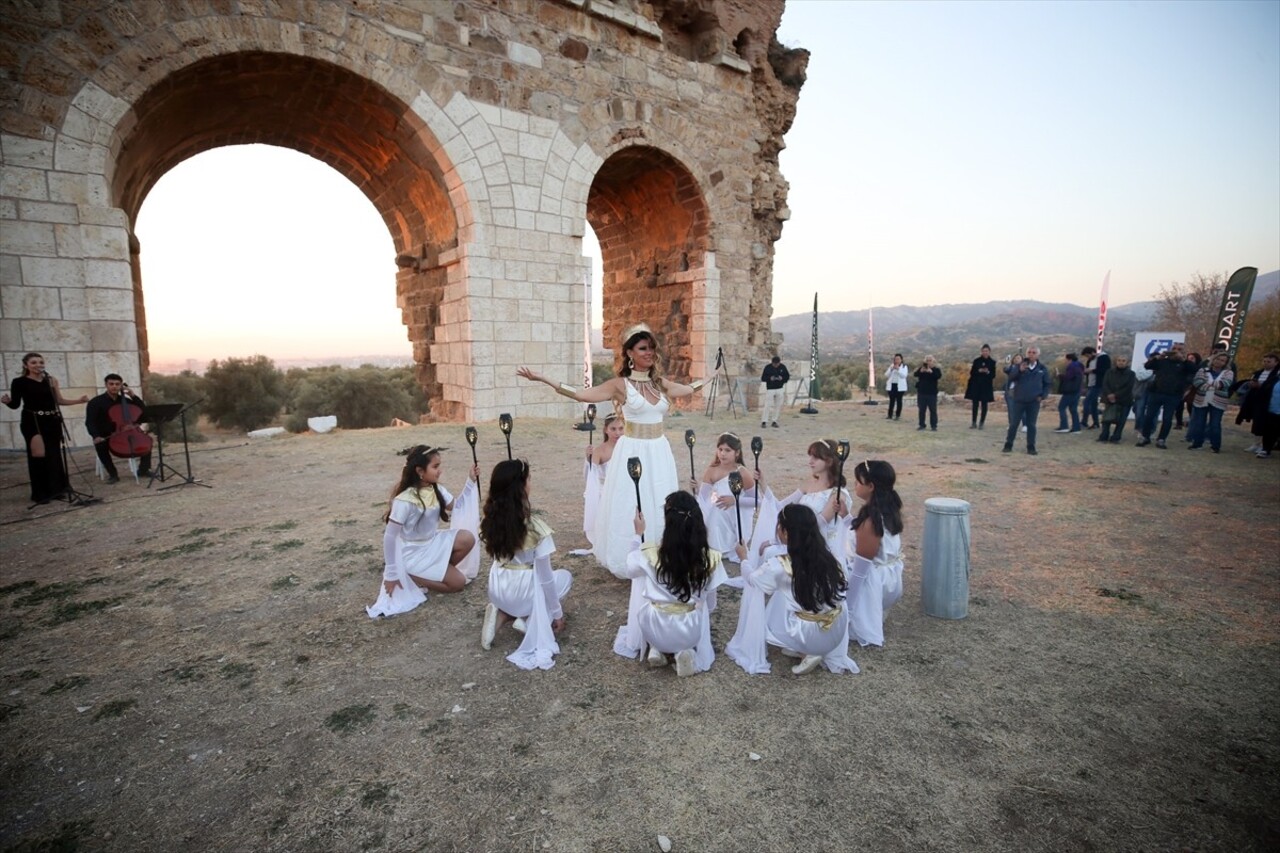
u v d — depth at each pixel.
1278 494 7.57
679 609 3.39
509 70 13.16
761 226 19.41
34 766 2.72
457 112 12.52
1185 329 34.47
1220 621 4.10
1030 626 4.06
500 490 3.64
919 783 2.58
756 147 18.14
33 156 8.88
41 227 8.98
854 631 3.81
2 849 2.26
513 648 3.78
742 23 17.34
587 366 14.71
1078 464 9.53
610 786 2.58
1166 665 3.54
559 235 14.12
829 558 3.40
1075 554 5.45
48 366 9.16
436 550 4.40
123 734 2.95
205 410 37.34
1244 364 31.31
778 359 13.81
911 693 3.27
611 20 14.50
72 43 9.01
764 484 4.82
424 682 3.40
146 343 12.26
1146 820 2.36
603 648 3.80
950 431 13.28
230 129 13.12
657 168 17.03
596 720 3.05
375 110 12.39
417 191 14.16
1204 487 7.96
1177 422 14.08
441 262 13.88
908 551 5.61
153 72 9.58
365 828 2.36
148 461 8.38
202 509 6.76
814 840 2.28
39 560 5.24
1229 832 2.30
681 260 18.27
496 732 2.95
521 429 12.24
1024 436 12.63
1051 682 3.37
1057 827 2.33
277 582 4.77
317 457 9.69
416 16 11.91
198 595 4.54
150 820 2.41
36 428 6.76
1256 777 2.60
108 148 9.40
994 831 2.32
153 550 5.47
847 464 9.52
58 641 3.86
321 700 3.23
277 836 2.32
